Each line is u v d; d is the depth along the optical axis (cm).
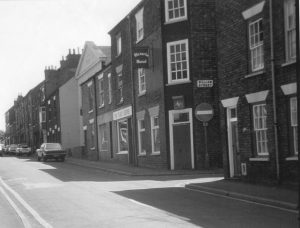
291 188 1574
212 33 2688
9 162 4556
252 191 1568
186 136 2678
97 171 3016
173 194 1647
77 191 1838
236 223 1063
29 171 3102
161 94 2767
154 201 1477
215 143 2641
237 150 1973
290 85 1556
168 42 2738
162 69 2747
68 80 5700
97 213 1283
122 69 3462
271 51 1658
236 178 1950
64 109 5697
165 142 2733
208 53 2675
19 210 1406
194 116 2650
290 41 1590
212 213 1214
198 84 2631
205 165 2628
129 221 1134
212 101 2655
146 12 2966
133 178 2383
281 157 1636
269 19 1675
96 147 4272
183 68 2703
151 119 2934
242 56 1855
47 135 6675
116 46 3616
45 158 4525
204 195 1608
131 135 3375
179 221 1108
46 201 1585
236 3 1892
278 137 1641
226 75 1991
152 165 2933
